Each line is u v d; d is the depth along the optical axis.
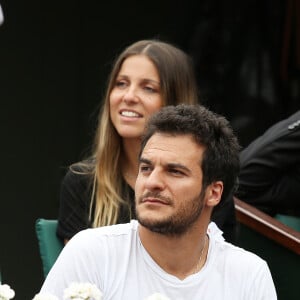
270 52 25.75
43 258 16.02
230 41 25.56
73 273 12.61
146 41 16.41
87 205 15.91
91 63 26.61
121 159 16.09
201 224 12.55
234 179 12.84
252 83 25.72
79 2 26.47
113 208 15.79
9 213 26.02
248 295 12.82
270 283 12.96
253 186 18.08
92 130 26.14
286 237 16.78
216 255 12.85
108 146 16.02
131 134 15.89
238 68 25.66
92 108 26.59
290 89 25.94
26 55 26.08
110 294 12.55
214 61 25.58
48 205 26.27
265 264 13.02
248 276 12.85
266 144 18.00
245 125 25.70
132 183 16.03
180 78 16.25
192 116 12.45
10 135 26.03
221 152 12.57
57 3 26.30
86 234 12.81
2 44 25.89
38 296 11.27
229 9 25.56
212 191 12.63
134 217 15.80
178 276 12.65
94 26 26.62
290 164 17.98
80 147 26.48
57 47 26.34
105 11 26.78
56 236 16.16
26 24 26.08
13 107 26.03
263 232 16.95
